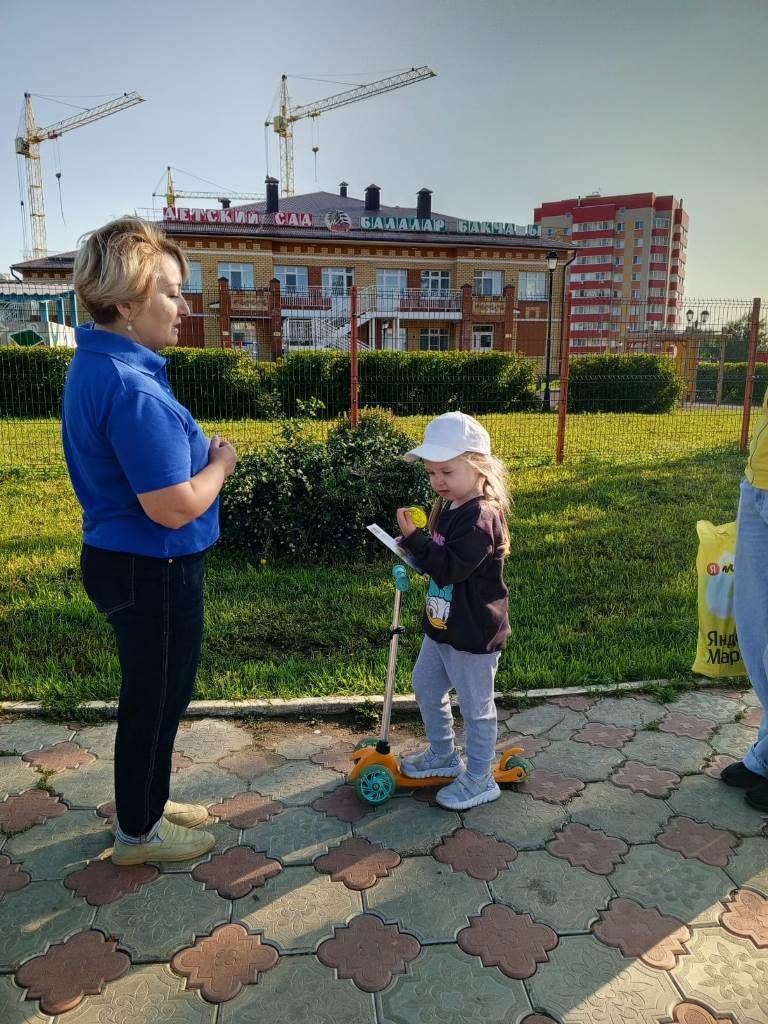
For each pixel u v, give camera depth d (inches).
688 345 689.6
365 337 1686.8
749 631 109.8
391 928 83.6
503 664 151.3
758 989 75.6
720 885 90.7
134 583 81.1
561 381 412.5
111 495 79.8
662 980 76.6
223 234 1536.7
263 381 658.8
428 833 100.8
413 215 1883.6
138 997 74.4
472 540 95.3
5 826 102.0
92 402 76.3
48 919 84.9
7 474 371.9
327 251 1600.6
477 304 1605.6
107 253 76.2
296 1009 73.0
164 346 84.6
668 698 138.2
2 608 179.5
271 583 202.1
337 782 113.7
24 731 127.2
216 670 148.2
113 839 99.3
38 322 1106.7
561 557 223.6
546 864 94.5
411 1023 71.4
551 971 77.7
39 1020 71.7
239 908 86.7
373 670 147.1
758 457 107.0
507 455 443.8
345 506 222.4
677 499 311.1
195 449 83.7
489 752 105.9
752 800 106.1
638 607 183.3
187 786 112.1
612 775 115.0
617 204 4854.8
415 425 524.7
